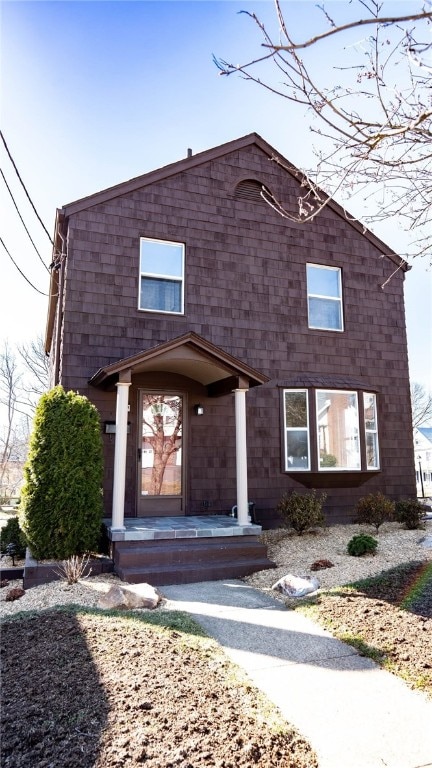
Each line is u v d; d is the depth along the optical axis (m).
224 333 9.27
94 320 8.27
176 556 6.70
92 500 6.75
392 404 10.75
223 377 8.37
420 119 2.34
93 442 6.94
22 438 28.55
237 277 9.56
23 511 6.64
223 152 9.74
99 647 3.82
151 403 8.77
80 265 8.31
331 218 10.73
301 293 10.14
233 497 8.99
